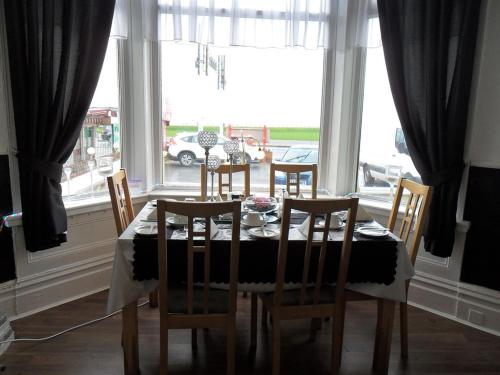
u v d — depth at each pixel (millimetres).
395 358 2232
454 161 2568
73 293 2850
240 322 2590
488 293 2529
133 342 1957
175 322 1794
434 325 2604
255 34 2984
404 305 2193
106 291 2992
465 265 2621
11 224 2451
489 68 2445
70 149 2623
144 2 2891
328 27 3037
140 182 3232
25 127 2400
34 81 2369
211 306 1832
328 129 3408
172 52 3244
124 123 3131
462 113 2531
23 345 2254
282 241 1768
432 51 2527
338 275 1874
